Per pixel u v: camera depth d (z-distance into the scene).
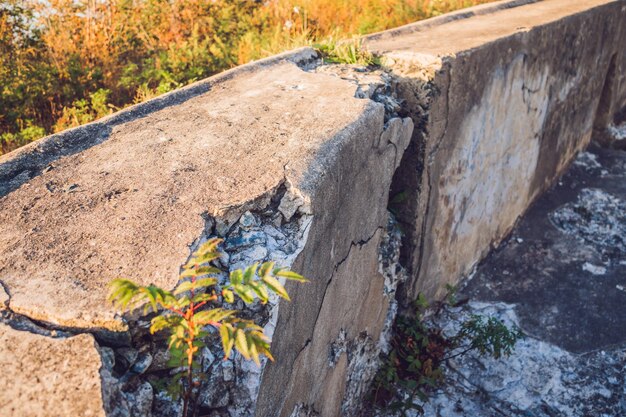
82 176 2.03
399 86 3.11
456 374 3.42
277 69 3.13
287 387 1.96
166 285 1.55
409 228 3.28
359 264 2.60
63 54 4.23
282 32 5.10
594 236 4.83
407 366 3.36
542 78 4.45
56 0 4.45
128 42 4.70
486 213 4.21
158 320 1.37
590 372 3.53
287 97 2.72
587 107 5.81
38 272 1.57
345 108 2.55
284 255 1.83
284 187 2.00
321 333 2.26
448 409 3.21
